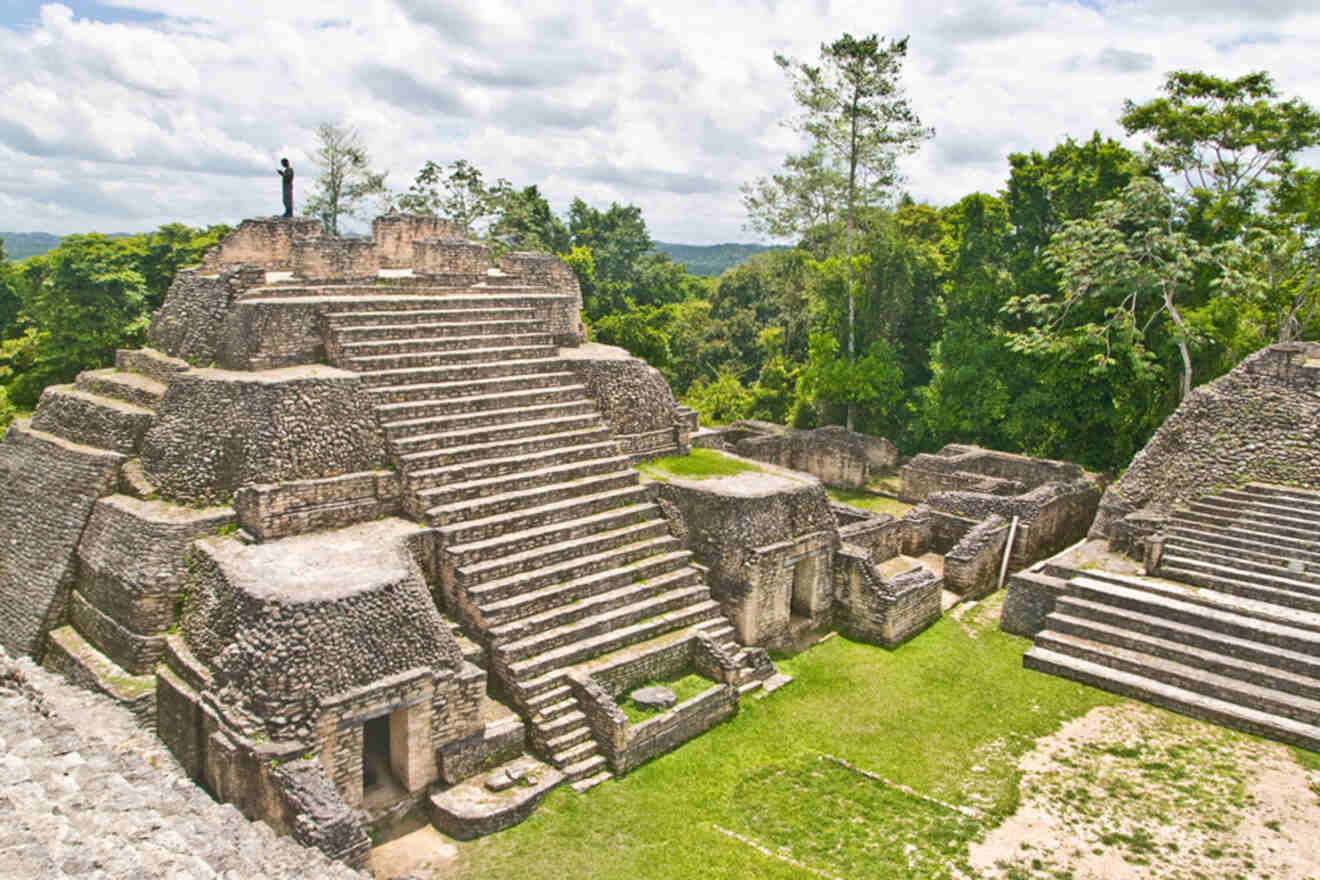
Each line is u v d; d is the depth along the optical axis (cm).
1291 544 1883
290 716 1171
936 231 4316
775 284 4138
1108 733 1519
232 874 855
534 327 2114
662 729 1441
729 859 1197
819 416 3753
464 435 1731
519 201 5281
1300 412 2122
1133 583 1881
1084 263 2852
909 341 3803
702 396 4278
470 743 1319
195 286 1941
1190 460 2197
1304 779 1369
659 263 6525
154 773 1069
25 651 1557
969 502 2430
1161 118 3088
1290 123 2941
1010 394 3191
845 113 3416
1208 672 1631
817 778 1396
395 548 1442
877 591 1881
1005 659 1823
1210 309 2816
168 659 1380
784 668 1769
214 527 1477
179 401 1620
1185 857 1197
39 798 867
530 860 1188
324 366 1783
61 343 3916
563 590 1566
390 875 1151
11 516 1745
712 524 1775
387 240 2405
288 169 2333
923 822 1281
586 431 1909
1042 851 1213
